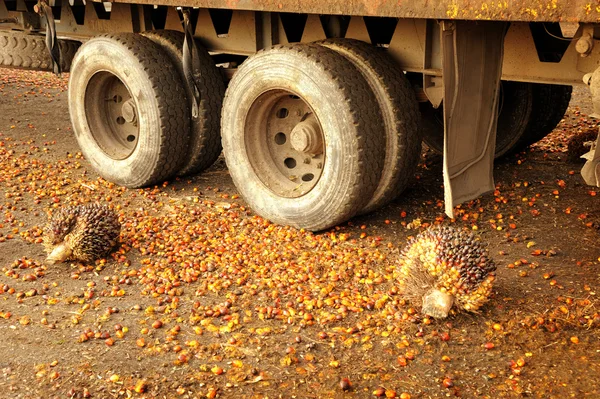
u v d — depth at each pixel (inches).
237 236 240.1
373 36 249.9
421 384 155.9
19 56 326.6
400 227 244.4
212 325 182.4
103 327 182.9
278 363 165.3
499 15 166.1
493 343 170.1
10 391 157.0
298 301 192.7
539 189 274.7
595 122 377.7
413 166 235.3
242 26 258.4
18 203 273.6
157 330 181.0
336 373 160.7
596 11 151.9
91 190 287.6
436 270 175.0
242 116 243.1
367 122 219.3
